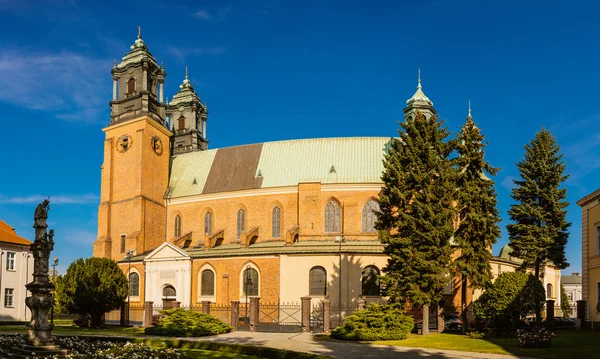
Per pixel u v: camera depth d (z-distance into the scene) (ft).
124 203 286.66
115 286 210.18
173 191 299.38
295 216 262.67
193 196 288.30
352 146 273.75
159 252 255.29
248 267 237.25
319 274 226.38
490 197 180.24
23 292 235.20
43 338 113.60
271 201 268.62
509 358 104.94
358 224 253.24
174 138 372.17
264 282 231.91
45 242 117.08
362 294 221.66
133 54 305.94
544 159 217.77
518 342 128.77
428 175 166.71
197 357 111.65
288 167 275.39
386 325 141.59
